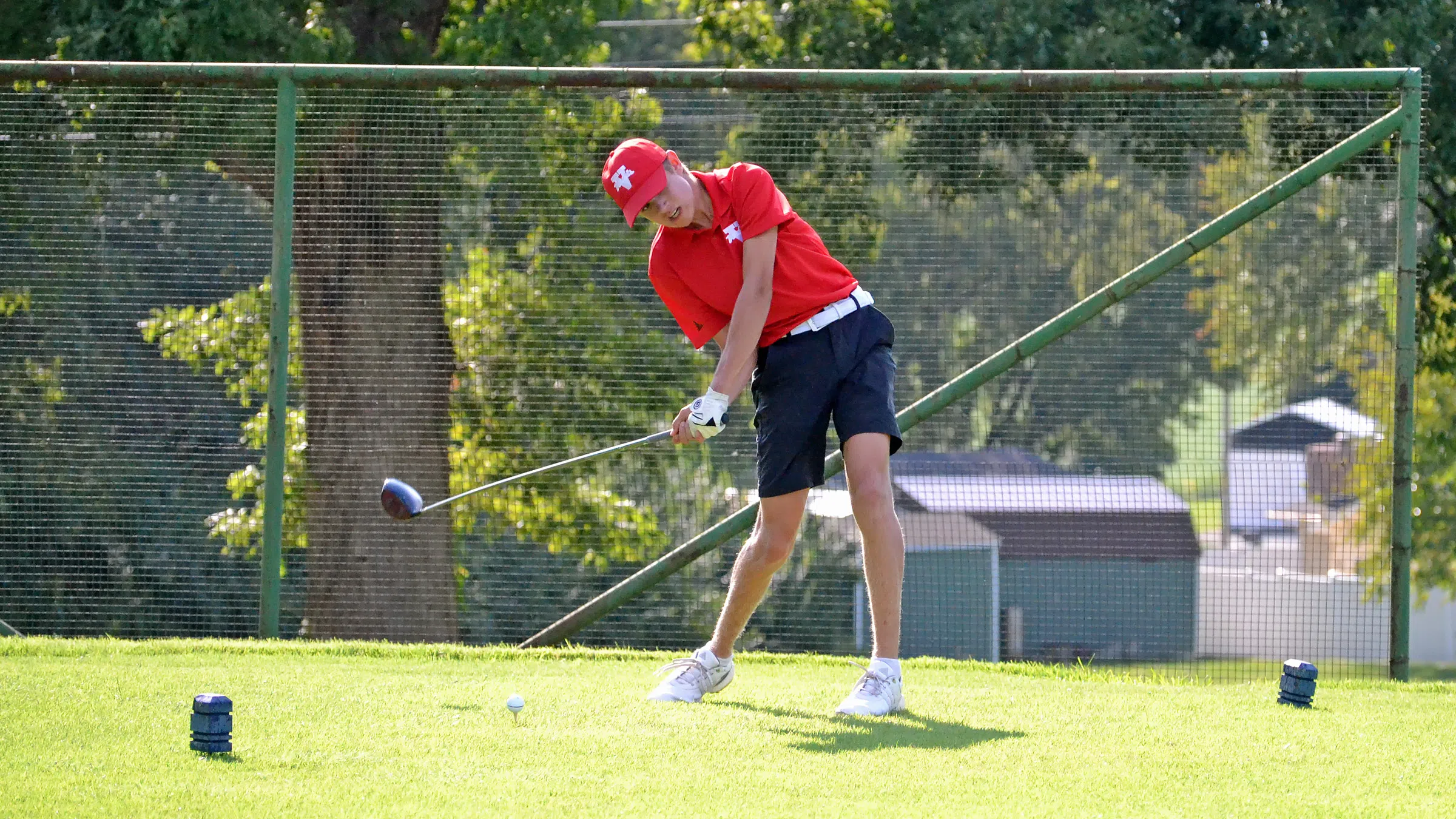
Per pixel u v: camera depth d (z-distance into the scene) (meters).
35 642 18.28
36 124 23.09
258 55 34.34
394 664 16.94
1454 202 38.25
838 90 20.89
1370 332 21.94
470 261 23.67
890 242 23.48
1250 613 22.11
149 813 8.67
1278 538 22.36
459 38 40.88
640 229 24.00
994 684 16.30
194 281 23.30
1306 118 22.20
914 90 20.83
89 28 32.78
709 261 13.96
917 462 23.38
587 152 23.88
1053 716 13.23
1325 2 39.16
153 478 23.03
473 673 16.02
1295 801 9.46
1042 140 23.12
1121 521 22.81
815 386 13.87
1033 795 9.55
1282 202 21.14
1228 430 22.59
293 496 23.00
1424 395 57.69
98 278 23.19
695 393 23.91
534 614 23.67
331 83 21.42
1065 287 23.14
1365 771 10.50
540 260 23.86
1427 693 15.77
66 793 9.21
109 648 17.84
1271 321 22.31
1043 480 23.23
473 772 10.05
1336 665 21.62
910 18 40.44
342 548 23.06
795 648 24.09
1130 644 22.69
